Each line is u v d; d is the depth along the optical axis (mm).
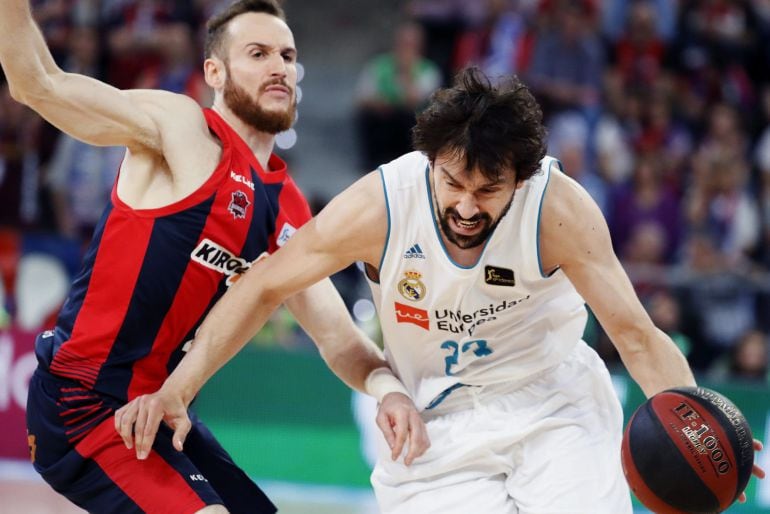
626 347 7785
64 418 8141
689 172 22844
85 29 21250
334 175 24781
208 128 8578
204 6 22531
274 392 17391
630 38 24875
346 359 8898
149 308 8188
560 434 8242
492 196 7141
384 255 7785
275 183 8695
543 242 7684
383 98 22906
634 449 7289
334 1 27938
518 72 23266
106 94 7980
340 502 16391
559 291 8219
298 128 25625
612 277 7723
